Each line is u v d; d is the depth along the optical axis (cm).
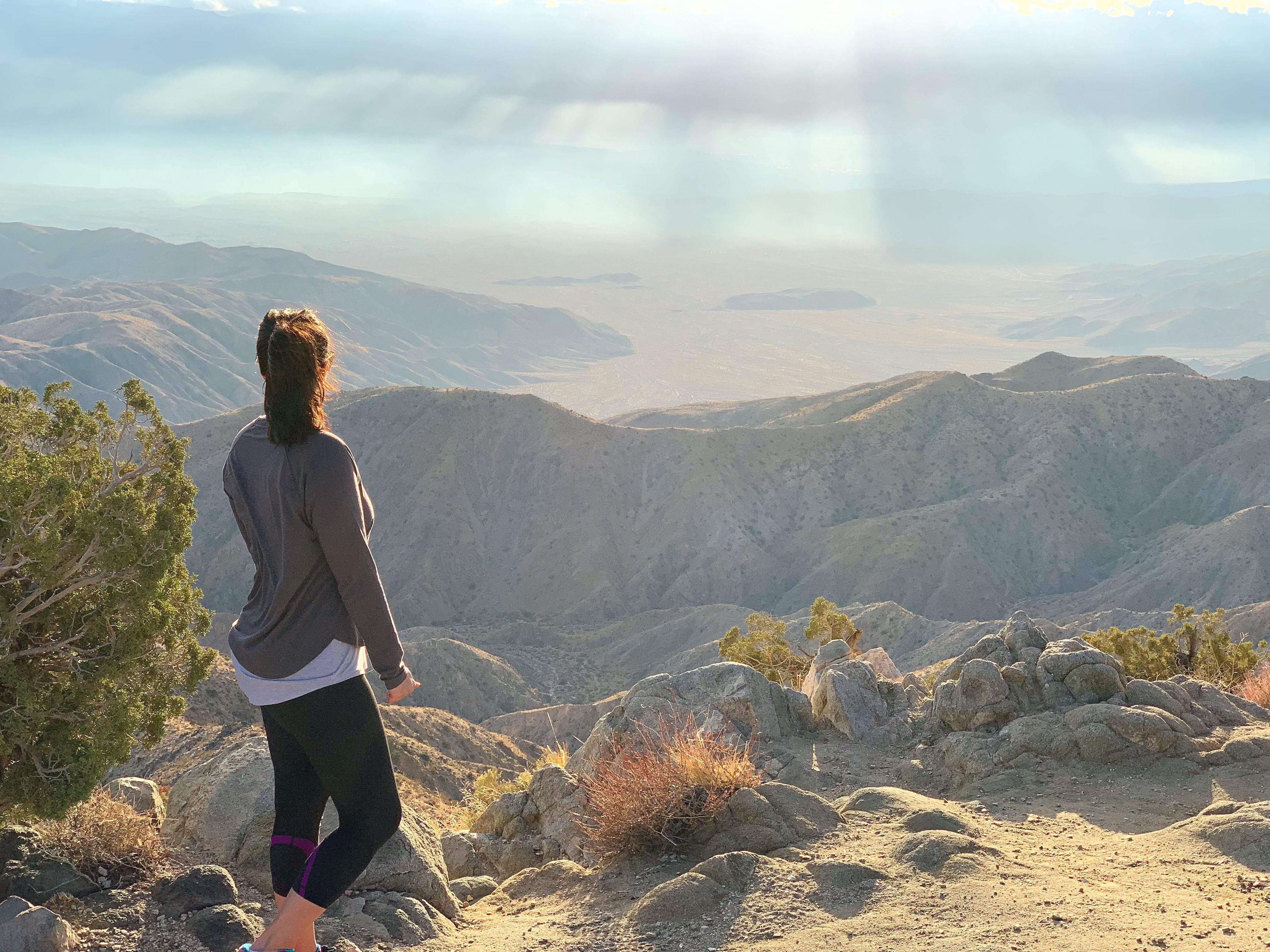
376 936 472
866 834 547
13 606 692
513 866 709
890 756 828
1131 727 741
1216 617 1992
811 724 891
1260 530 17688
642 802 575
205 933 450
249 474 279
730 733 828
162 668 772
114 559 685
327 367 284
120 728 691
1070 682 833
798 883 470
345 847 285
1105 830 607
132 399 750
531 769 1463
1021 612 926
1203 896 445
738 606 16825
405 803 621
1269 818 539
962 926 406
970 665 836
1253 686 1235
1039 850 540
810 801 582
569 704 12706
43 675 699
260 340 275
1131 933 387
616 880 547
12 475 679
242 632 285
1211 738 754
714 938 430
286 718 280
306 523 273
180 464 758
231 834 545
